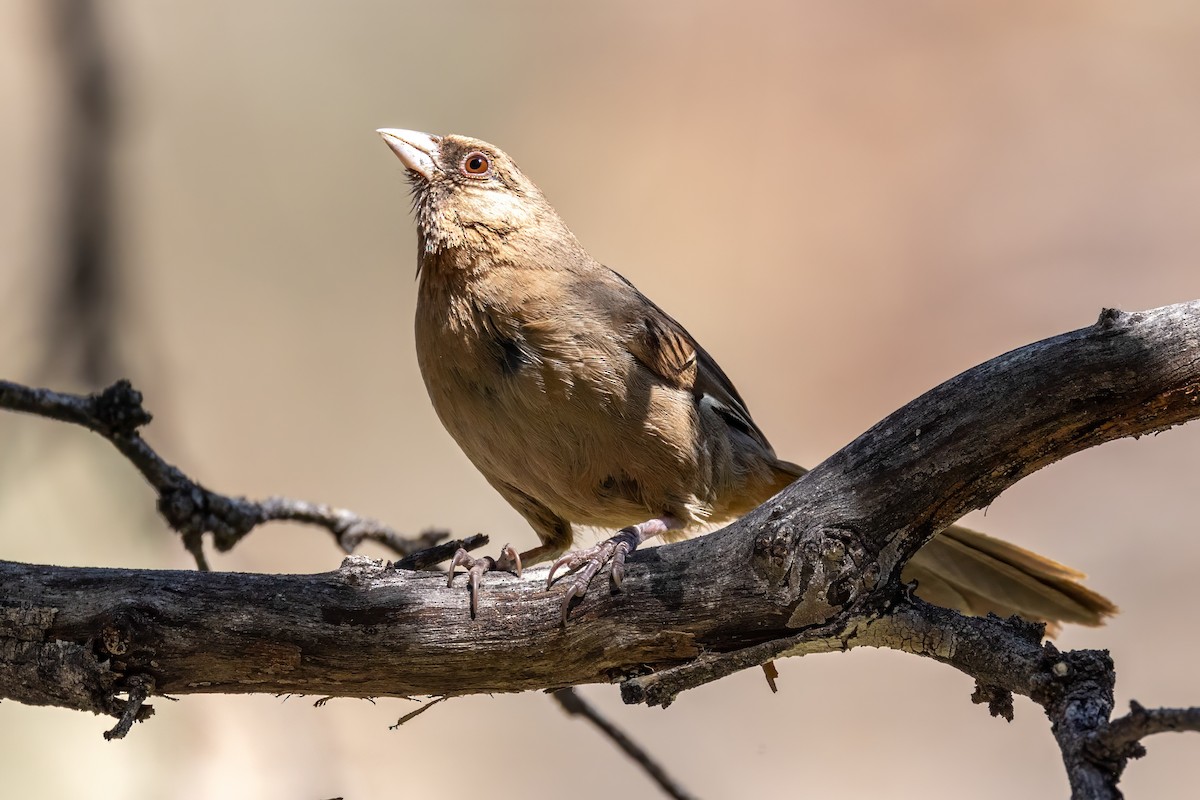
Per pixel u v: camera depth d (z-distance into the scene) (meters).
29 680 6.45
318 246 15.69
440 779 12.39
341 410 15.03
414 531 14.13
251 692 6.64
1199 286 15.70
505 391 8.16
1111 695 5.50
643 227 16.81
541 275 8.27
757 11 17.80
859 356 16.06
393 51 16.69
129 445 8.68
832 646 6.36
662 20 17.83
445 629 6.55
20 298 11.62
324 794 10.60
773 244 16.75
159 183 15.41
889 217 16.83
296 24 16.45
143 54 14.39
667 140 17.28
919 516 6.30
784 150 17.27
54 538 10.85
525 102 17.12
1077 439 6.19
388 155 16.22
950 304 16.23
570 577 6.68
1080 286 15.96
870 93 17.56
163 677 6.48
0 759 10.09
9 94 13.47
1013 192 16.81
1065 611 8.67
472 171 8.57
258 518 9.18
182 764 10.43
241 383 14.88
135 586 6.50
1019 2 17.84
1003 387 6.17
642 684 6.44
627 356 8.16
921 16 17.83
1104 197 16.53
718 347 16.17
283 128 16.05
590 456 8.24
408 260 15.84
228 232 15.51
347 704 12.64
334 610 6.54
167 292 15.01
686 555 6.55
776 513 6.39
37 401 8.41
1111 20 17.67
